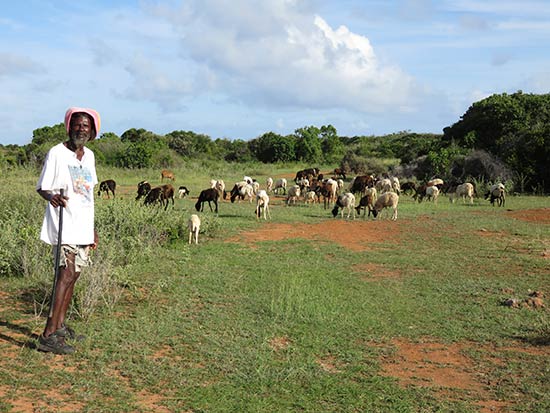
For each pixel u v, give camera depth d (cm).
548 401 534
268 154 6525
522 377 596
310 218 1961
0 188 1484
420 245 1425
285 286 941
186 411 485
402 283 1015
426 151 4344
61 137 4672
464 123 4216
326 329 738
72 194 594
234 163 5831
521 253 1321
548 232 1641
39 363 558
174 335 680
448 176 3638
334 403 517
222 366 588
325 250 1327
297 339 696
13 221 1085
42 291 830
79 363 570
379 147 7106
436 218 1961
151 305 803
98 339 641
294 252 1293
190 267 1078
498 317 813
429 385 570
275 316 778
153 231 1299
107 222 1245
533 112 3897
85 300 737
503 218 1973
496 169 3359
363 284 1001
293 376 572
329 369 605
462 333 742
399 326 765
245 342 669
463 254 1303
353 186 2859
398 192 3156
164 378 550
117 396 501
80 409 468
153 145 5091
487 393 554
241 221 1839
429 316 814
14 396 481
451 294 940
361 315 806
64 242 591
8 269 920
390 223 1833
